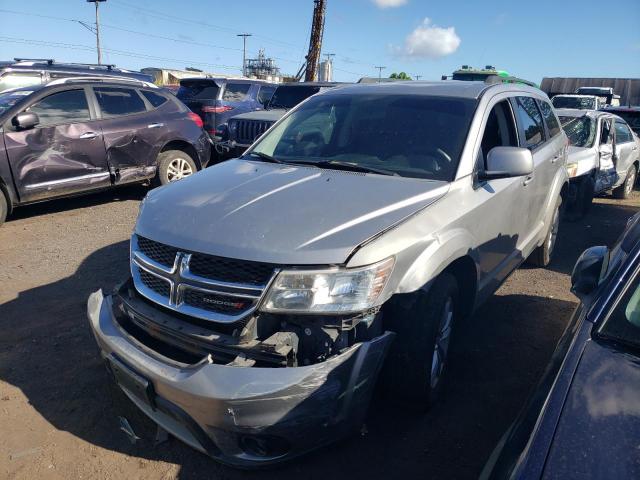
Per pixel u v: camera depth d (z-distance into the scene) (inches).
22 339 158.6
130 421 123.1
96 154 293.4
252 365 93.7
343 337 97.0
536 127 194.9
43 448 114.2
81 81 295.4
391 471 108.1
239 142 398.0
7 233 264.2
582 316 90.5
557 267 233.6
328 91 179.3
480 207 132.8
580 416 66.8
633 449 61.2
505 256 162.9
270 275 95.4
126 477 106.8
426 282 107.5
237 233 101.3
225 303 98.3
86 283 201.2
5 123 264.4
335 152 146.3
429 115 147.8
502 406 129.2
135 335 113.0
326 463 110.2
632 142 417.4
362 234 100.7
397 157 137.9
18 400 130.0
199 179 134.1
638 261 91.4
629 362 75.6
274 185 122.4
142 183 354.6
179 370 96.8
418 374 112.0
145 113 319.3
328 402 92.8
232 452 96.3
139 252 115.3
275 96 465.7
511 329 170.4
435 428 120.6
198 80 501.0
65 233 265.0
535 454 63.3
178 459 111.9
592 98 869.2
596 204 394.9
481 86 162.6
